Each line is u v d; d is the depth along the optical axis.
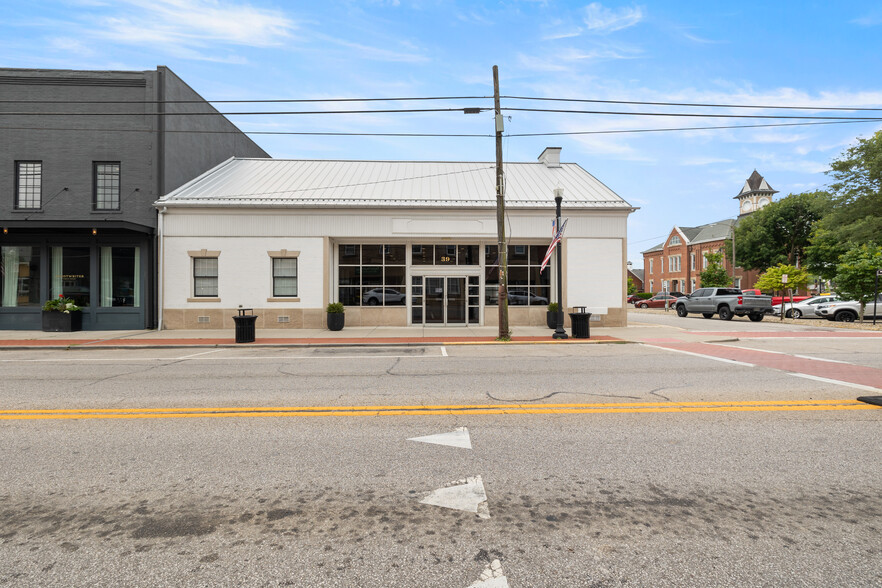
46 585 2.54
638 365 10.28
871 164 27.88
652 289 78.12
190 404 6.63
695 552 2.86
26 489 3.80
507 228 19.48
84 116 18.70
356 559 2.79
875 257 21.61
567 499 3.60
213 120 23.11
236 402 6.75
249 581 2.58
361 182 21.59
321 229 19.09
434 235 19.44
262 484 3.88
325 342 14.59
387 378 8.73
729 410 6.22
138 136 18.84
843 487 3.81
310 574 2.64
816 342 15.09
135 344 14.38
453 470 4.16
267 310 18.94
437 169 23.84
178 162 19.95
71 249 18.67
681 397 7.01
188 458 4.47
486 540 3.00
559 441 4.94
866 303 22.56
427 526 3.19
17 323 18.47
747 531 3.11
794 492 3.72
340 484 3.88
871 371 9.35
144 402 6.77
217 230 18.84
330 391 7.54
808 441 4.93
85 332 17.83
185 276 18.73
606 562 2.75
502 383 8.19
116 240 18.66
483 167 24.22
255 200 18.92
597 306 19.59
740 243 56.25
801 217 51.69
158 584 2.55
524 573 2.65
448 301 20.28
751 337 16.58
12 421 5.74
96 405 6.59
